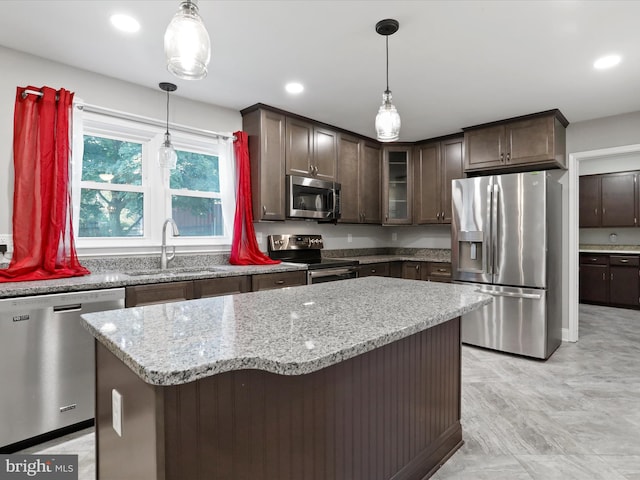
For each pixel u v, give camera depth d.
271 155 3.37
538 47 2.25
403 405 1.57
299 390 1.17
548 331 3.23
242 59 2.41
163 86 2.86
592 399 2.46
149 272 2.79
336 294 1.78
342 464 1.30
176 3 1.83
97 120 2.68
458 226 3.67
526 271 3.24
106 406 1.21
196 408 0.95
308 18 1.95
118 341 1.01
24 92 2.27
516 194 3.29
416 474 1.64
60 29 2.07
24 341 1.87
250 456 1.06
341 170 4.04
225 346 0.97
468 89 2.89
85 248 2.66
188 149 3.27
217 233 3.50
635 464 1.77
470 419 2.21
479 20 1.96
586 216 6.00
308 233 4.20
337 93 3.01
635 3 1.81
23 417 1.88
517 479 1.67
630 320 4.66
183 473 0.93
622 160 5.65
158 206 3.05
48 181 2.31
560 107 3.28
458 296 1.72
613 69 2.54
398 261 4.58
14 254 2.20
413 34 2.11
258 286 2.93
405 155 4.62
